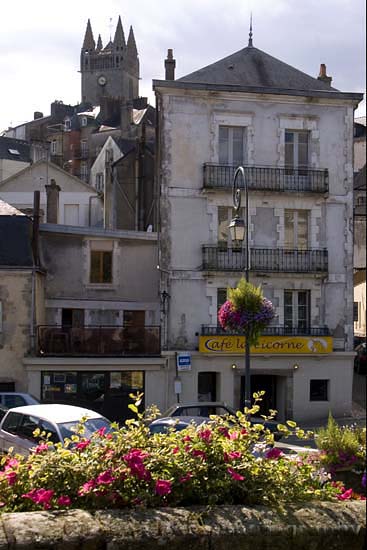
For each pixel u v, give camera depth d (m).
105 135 84.00
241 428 6.04
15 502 5.17
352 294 29.59
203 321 28.55
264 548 4.38
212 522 4.46
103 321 29.80
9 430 14.46
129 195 41.38
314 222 29.45
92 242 29.89
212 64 30.64
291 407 28.55
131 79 136.62
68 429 13.31
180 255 28.58
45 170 45.50
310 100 29.58
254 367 28.41
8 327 26.98
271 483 5.30
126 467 5.14
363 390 33.53
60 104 103.19
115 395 27.48
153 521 4.42
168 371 27.94
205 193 28.62
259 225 29.05
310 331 29.02
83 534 4.20
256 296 18.61
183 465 5.21
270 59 31.47
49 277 29.44
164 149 28.69
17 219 28.66
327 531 4.46
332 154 29.84
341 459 6.65
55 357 27.05
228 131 29.44
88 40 136.38
